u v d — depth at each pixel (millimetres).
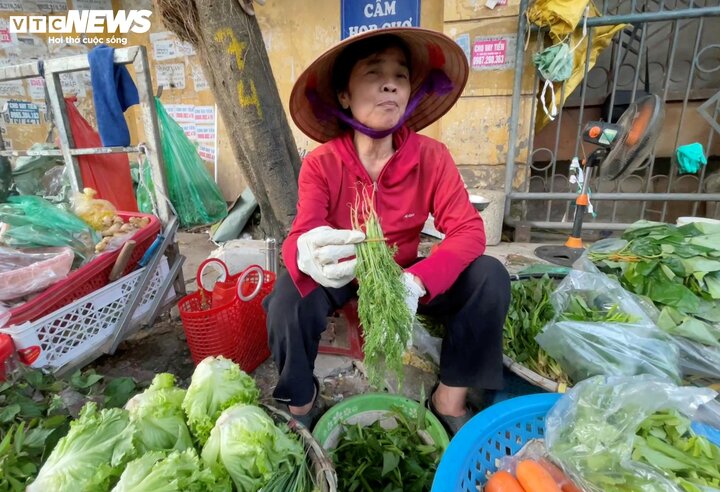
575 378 1461
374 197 1506
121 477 916
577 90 4031
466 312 1328
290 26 4348
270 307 1347
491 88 3619
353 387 1816
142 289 2004
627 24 3299
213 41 2457
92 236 1898
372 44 1366
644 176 4043
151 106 2018
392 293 1101
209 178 4570
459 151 3838
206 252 3637
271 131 2656
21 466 1046
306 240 1179
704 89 3785
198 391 1120
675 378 1350
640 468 1027
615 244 2035
